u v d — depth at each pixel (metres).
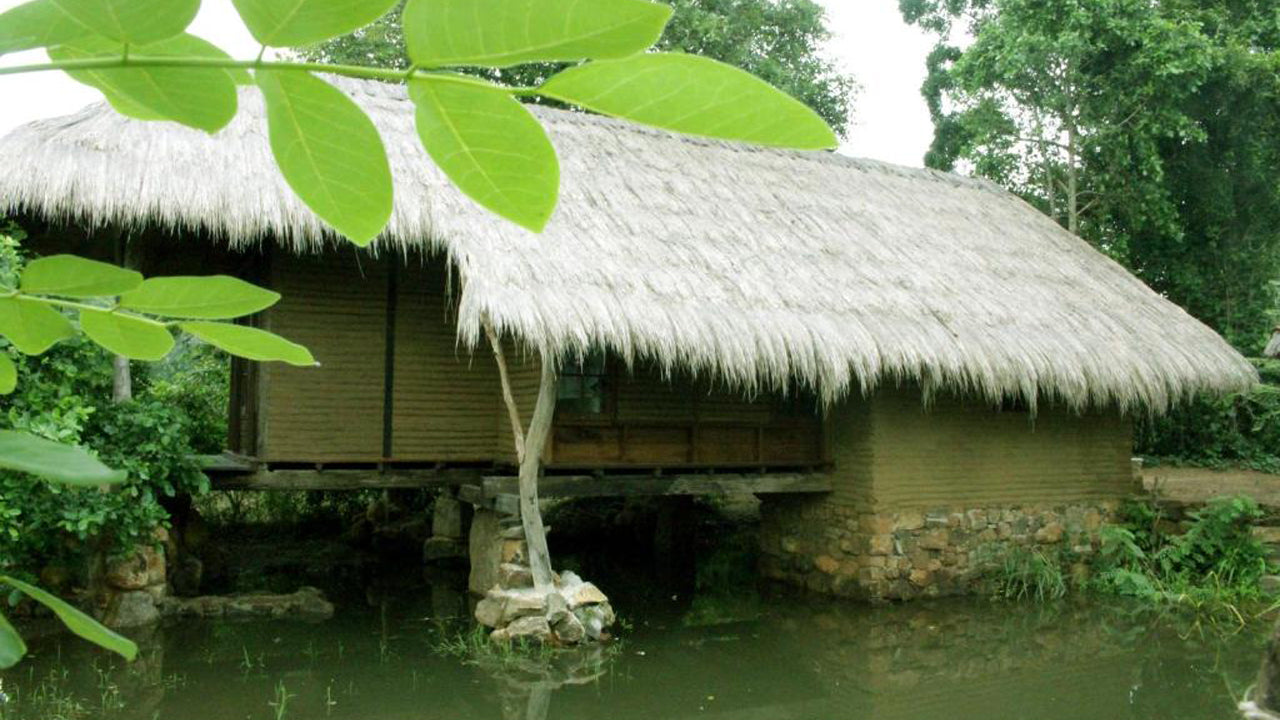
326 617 7.66
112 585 6.88
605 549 11.27
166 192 6.54
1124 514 9.77
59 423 5.66
